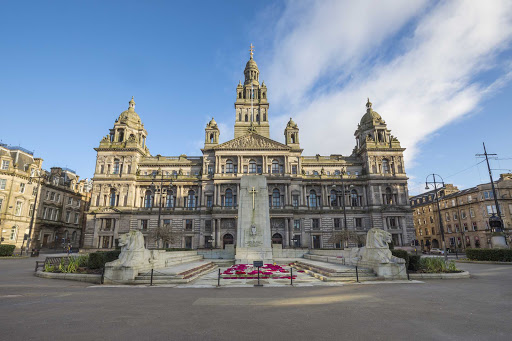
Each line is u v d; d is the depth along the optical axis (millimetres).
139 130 89312
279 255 41312
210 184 79688
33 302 13508
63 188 87312
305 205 79625
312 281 20953
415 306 12781
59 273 22328
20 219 71062
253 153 80125
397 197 79312
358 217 79188
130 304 13148
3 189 69062
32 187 75500
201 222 76312
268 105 95750
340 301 13805
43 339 8547
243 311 11883
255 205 35250
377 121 87312
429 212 102625
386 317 10992
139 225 77000
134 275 19891
